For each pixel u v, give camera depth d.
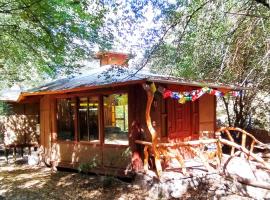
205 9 5.07
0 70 12.30
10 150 13.09
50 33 8.12
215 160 7.95
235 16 5.10
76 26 8.10
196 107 8.88
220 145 7.58
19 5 7.14
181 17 5.06
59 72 9.78
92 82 7.57
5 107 12.62
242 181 6.76
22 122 11.72
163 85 7.50
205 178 6.85
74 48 8.95
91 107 8.40
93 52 9.63
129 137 7.46
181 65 7.39
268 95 10.16
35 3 6.98
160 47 5.41
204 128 9.05
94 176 8.32
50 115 9.67
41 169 9.70
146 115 6.81
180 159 6.90
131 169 7.36
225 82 8.26
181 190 6.55
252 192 6.52
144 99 7.37
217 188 6.63
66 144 9.13
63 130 9.36
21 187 7.71
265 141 11.67
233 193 6.52
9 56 10.19
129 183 7.34
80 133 8.77
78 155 8.74
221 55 6.12
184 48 6.28
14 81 13.15
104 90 8.00
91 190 7.16
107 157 7.96
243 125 11.81
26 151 13.31
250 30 5.22
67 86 8.17
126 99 7.62
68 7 7.62
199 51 6.46
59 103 9.43
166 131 7.95
